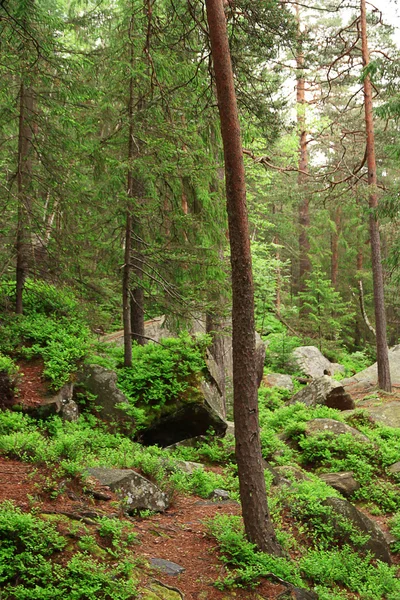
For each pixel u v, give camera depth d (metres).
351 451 13.20
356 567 8.34
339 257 41.22
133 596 5.52
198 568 6.59
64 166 13.40
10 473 6.98
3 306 13.15
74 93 12.44
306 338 30.80
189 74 12.49
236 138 7.39
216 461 11.85
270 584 6.57
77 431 10.02
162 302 13.75
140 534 7.02
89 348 12.65
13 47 11.40
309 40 13.63
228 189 7.41
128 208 13.05
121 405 11.72
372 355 34.12
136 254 14.37
